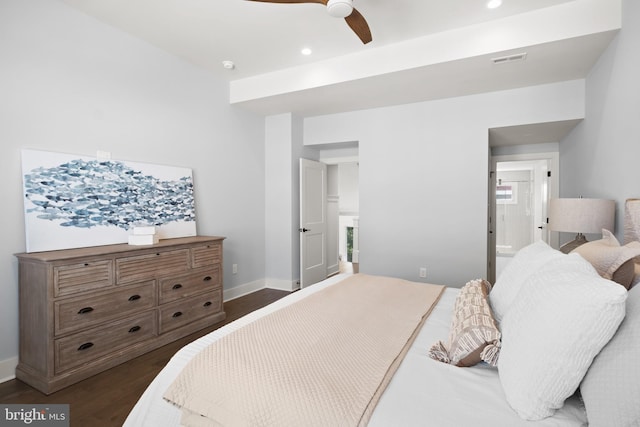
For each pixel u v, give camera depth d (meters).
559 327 0.87
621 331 0.82
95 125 2.59
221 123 3.82
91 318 2.17
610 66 2.42
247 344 1.29
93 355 2.18
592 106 2.87
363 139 4.21
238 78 3.82
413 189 3.91
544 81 3.20
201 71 3.55
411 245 3.93
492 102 3.50
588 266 1.09
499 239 6.52
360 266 4.22
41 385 1.97
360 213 4.22
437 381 1.07
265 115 4.50
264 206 4.58
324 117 4.48
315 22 2.63
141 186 2.90
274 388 1.00
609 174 2.44
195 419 1.05
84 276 2.13
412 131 3.92
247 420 0.95
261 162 4.50
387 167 4.06
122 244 2.68
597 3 2.27
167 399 1.11
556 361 0.85
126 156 2.82
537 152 4.47
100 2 2.38
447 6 2.39
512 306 1.17
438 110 3.77
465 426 0.85
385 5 2.38
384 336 1.40
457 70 2.93
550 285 1.01
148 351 2.51
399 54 2.94
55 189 2.33
